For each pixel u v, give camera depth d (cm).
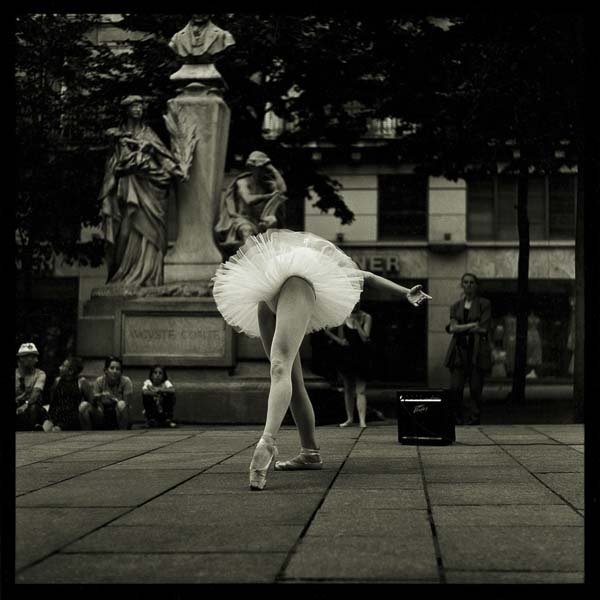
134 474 576
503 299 3216
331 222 3259
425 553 340
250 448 748
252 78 2636
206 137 1427
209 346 1308
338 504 452
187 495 485
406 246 3234
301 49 2089
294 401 587
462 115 1808
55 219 2322
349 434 901
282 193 1423
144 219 1419
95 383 1144
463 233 3219
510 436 840
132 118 1448
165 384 1152
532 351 3175
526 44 1401
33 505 456
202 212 1424
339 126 2430
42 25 2175
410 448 736
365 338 1188
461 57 1769
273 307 570
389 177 3244
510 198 3238
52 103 2233
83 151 2259
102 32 2641
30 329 2414
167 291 1370
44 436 909
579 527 388
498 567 318
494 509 434
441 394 764
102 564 329
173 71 2138
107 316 1361
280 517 417
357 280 588
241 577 308
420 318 3228
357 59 2136
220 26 2086
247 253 580
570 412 1669
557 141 1627
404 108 2042
